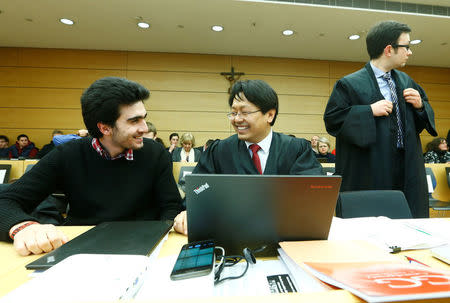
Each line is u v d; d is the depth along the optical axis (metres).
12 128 4.95
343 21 3.92
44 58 5.02
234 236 0.57
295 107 5.46
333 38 4.51
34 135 4.96
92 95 0.84
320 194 0.54
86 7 3.63
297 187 0.54
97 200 0.97
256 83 0.91
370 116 1.28
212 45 4.86
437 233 0.71
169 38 4.58
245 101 0.91
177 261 0.48
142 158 1.04
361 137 1.28
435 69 5.86
